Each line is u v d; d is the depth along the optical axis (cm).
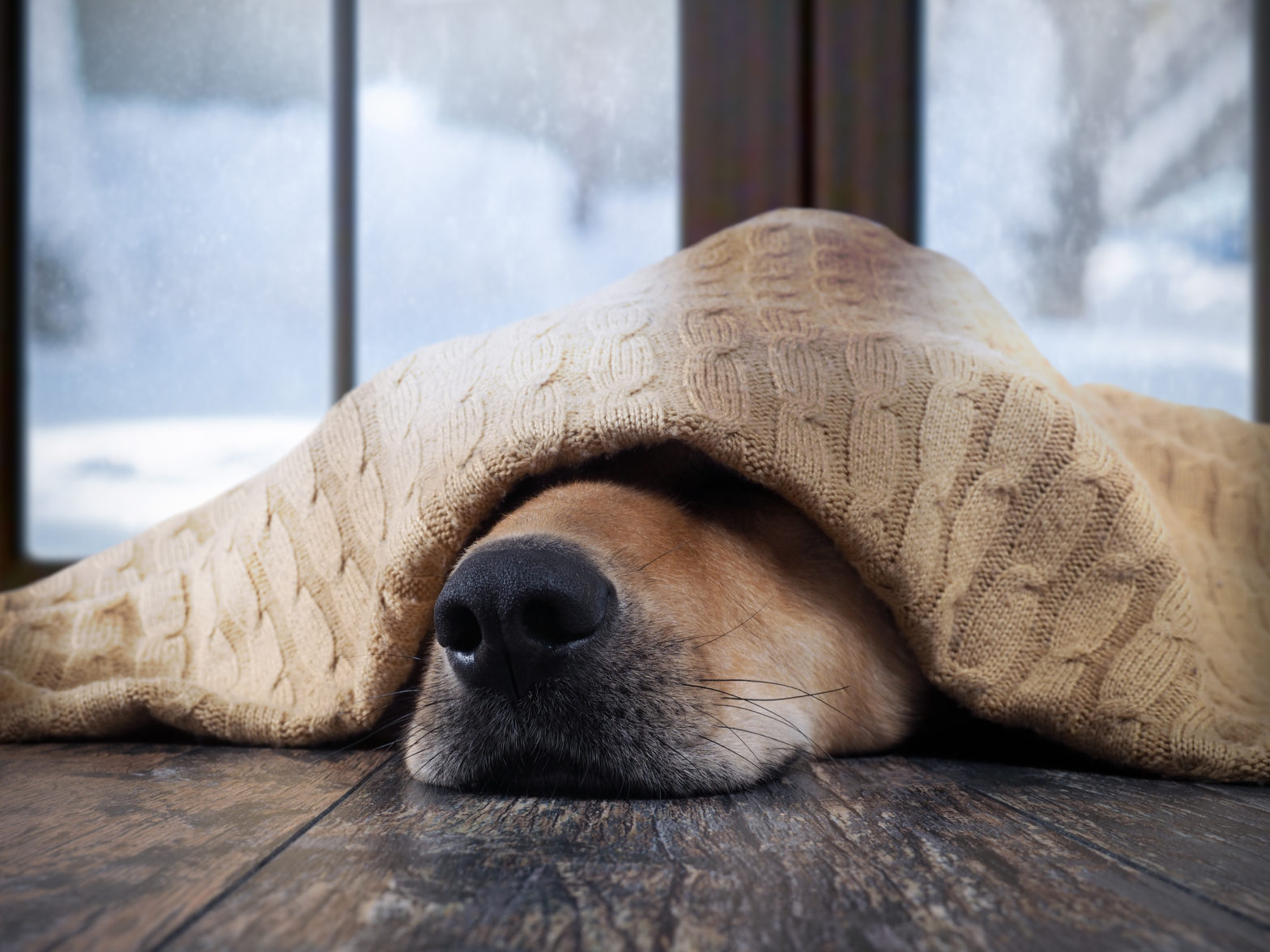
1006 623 30
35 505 95
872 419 31
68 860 19
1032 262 88
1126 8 87
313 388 94
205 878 18
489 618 25
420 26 92
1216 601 37
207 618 37
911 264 41
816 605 33
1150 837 21
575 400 31
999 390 32
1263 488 42
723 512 33
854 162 88
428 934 15
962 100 88
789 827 22
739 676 29
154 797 26
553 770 27
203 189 94
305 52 93
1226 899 17
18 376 94
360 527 35
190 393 94
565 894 17
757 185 89
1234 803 25
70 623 38
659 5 92
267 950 15
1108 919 16
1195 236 87
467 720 27
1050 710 30
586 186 92
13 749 34
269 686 35
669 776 26
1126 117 87
